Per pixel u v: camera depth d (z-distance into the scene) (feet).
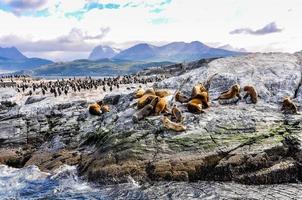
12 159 91.81
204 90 78.79
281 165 57.98
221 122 66.80
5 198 60.80
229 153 59.98
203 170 59.52
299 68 88.12
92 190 60.34
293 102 74.95
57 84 233.35
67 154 79.46
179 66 333.83
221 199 50.52
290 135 61.57
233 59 98.78
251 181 57.11
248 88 75.97
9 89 220.43
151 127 68.95
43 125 104.37
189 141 63.21
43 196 60.18
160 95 85.25
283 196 50.65
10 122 106.93
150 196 53.98
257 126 64.95
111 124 79.82
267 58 96.22
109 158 65.31
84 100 122.52
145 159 62.49
